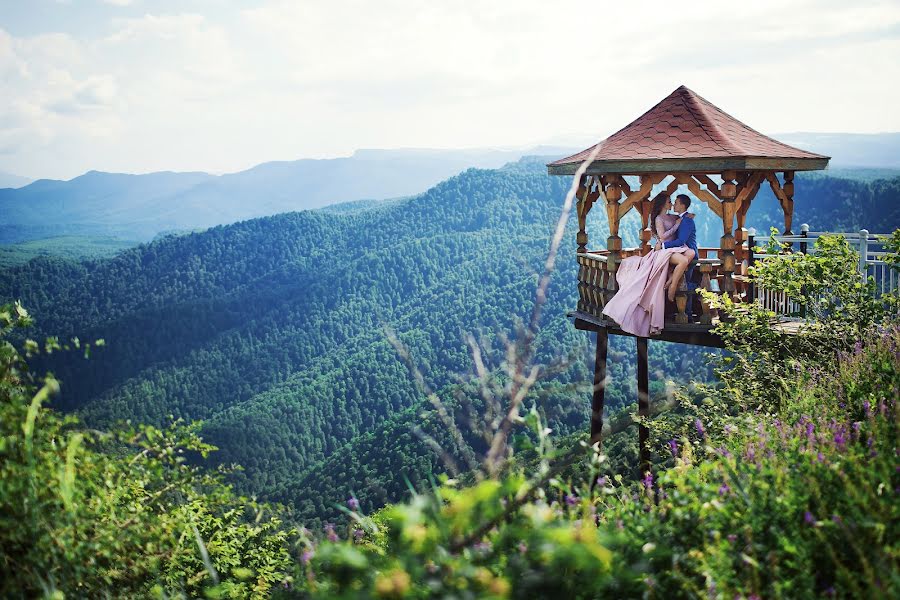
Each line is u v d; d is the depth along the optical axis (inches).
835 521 109.7
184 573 165.6
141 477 163.0
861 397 188.4
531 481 91.9
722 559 109.0
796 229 3747.5
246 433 5201.8
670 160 318.7
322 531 114.7
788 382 251.1
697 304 332.5
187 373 7214.6
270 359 7130.9
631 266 332.5
